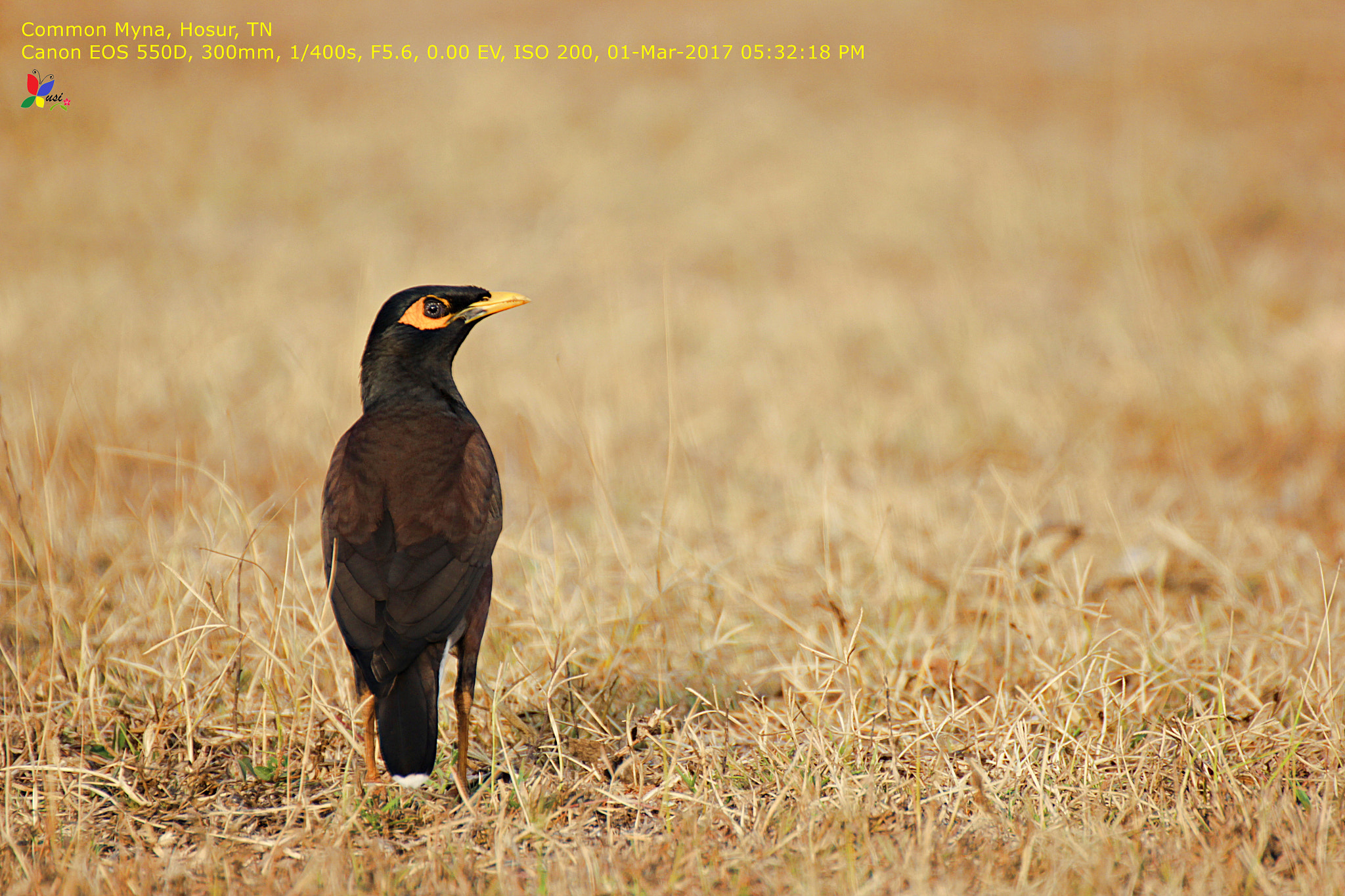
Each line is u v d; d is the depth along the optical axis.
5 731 7.14
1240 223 21.22
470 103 29.47
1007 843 5.74
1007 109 28.47
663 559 9.85
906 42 33.91
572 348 16.69
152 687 7.78
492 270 20.70
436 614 6.20
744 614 9.04
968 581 9.37
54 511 9.34
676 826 6.12
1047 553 9.73
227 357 15.55
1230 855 5.46
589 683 7.91
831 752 6.70
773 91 30.53
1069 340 16.45
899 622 8.51
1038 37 33.56
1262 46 30.86
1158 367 14.55
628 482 12.19
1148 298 16.44
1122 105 27.88
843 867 5.46
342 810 6.25
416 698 6.00
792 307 18.33
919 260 20.78
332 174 25.97
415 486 6.52
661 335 17.42
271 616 7.68
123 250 21.48
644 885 5.35
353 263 20.78
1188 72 29.38
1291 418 12.85
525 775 6.91
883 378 15.43
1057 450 12.56
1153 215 21.22
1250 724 6.85
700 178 25.31
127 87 29.42
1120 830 5.78
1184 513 10.90
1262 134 25.11
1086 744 6.57
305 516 11.00
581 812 6.45
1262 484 11.52
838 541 10.50
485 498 6.67
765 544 10.42
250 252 21.62
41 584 8.23
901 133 26.62
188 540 10.13
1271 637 7.69
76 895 5.38
